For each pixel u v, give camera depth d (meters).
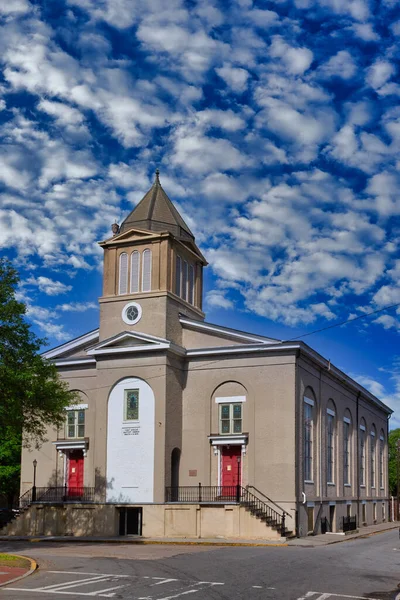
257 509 36.59
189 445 40.53
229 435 39.41
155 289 41.62
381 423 65.50
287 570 21.83
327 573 21.47
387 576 21.22
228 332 41.12
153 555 26.78
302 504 38.88
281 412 38.78
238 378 40.12
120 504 38.97
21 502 43.56
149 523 38.16
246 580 19.33
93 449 42.31
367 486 57.22
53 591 16.91
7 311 31.45
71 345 44.84
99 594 16.42
